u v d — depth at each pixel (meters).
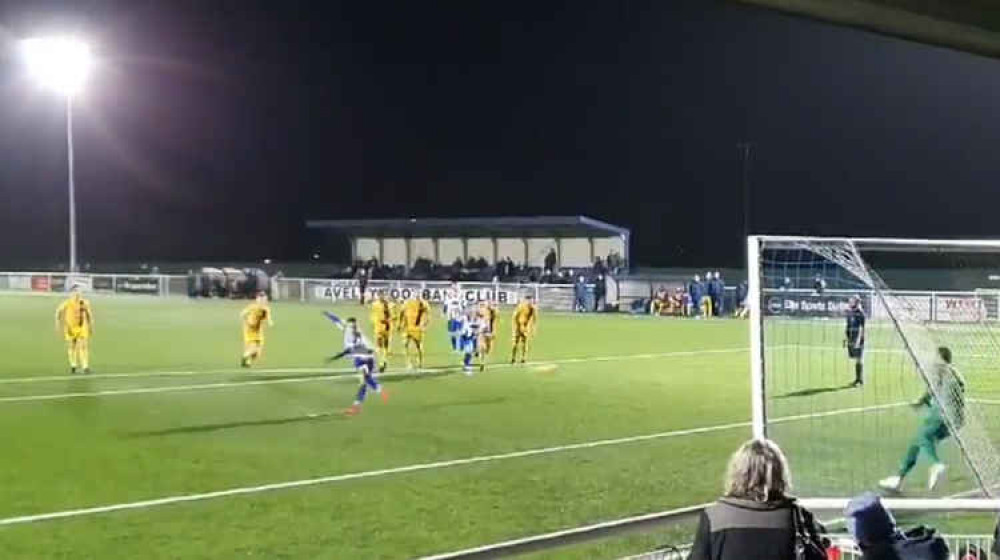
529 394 20.56
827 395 19.80
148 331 35.03
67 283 61.47
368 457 13.98
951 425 11.39
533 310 26.77
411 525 10.43
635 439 15.44
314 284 55.19
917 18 8.28
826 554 5.09
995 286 34.53
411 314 25.56
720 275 49.94
